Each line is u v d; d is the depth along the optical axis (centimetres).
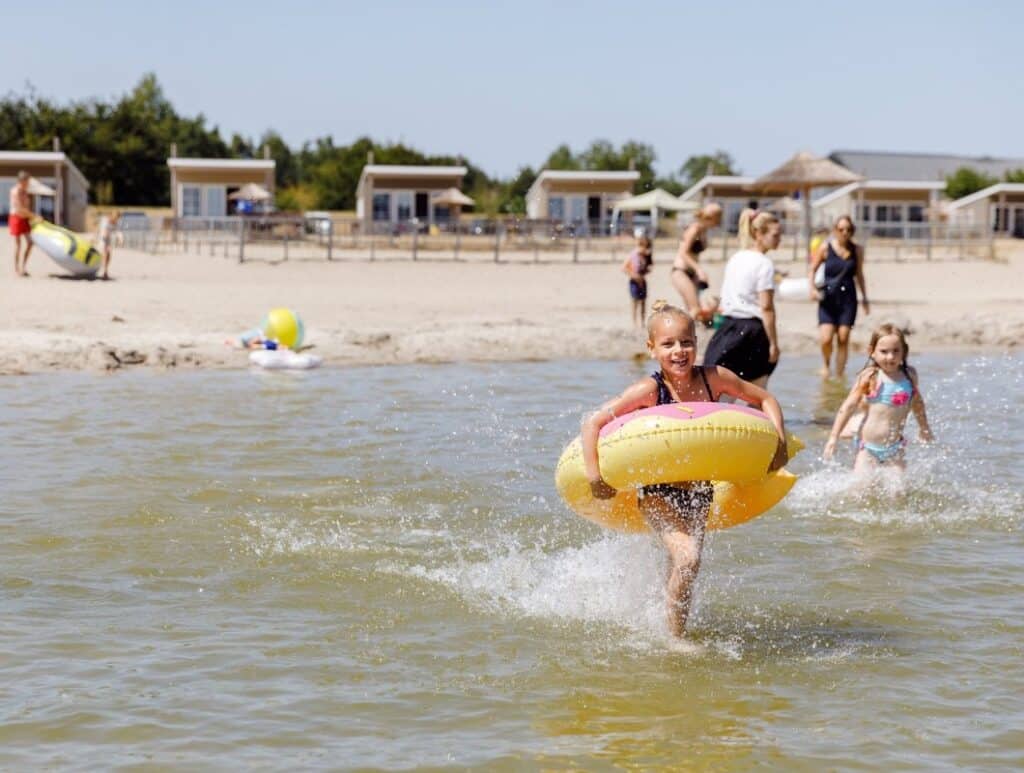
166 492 840
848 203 5694
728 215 5556
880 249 4356
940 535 762
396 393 1302
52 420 1091
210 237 4169
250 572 672
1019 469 948
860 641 579
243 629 584
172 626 586
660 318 590
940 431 1105
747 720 489
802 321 2106
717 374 595
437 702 503
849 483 880
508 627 594
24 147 7688
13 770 436
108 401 1202
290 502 823
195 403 1202
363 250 4069
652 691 518
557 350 1722
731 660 554
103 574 664
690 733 477
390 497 845
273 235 4222
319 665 539
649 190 5409
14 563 678
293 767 441
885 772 443
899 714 495
